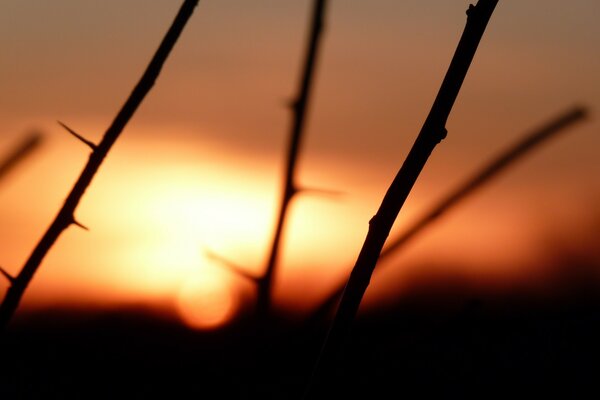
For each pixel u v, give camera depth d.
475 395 0.70
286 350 0.70
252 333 0.70
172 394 0.69
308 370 0.70
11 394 0.69
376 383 0.70
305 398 0.65
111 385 0.70
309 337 0.70
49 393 0.69
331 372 0.66
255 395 0.69
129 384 0.70
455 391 0.70
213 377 0.70
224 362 0.70
